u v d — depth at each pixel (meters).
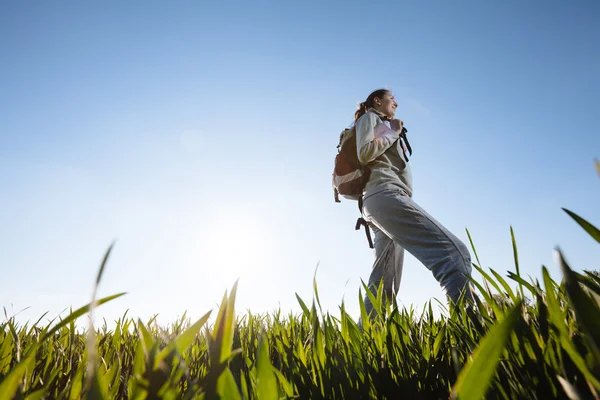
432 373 0.84
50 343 1.13
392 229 3.03
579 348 0.57
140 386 0.41
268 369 0.44
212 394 0.43
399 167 3.46
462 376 0.33
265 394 0.43
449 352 0.95
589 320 0.29
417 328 1.32
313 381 0.85
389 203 3.02
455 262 2.67
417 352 0.97
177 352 0.43
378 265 3.57
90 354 0.31
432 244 2.78
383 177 3.20
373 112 3.52
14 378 0.41
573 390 0.40
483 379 0.33
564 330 0.47
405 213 2.94
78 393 0.66
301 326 1.34
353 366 0.90
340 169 3.60
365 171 3.27
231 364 1.16
